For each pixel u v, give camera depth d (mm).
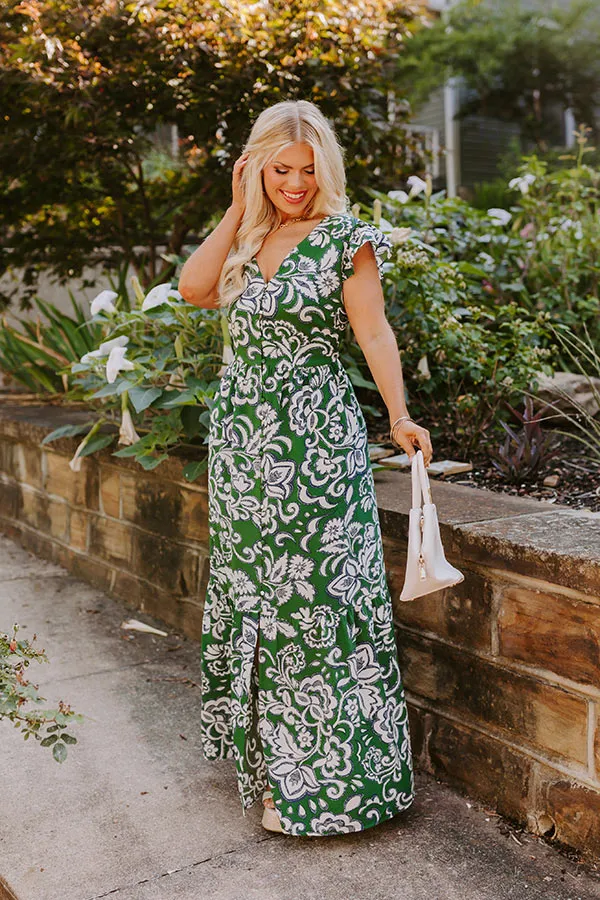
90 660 3422
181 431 3486
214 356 3363
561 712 2205
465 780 2484
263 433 2174
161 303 3396
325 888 2072
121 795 2492
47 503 4688
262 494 2191
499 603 2344
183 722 2936
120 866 2160
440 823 2344
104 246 5773
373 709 2275
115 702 3068
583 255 4547
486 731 2410
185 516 3613
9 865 2162
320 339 2170
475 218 4621
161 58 4547
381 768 2271
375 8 4781
